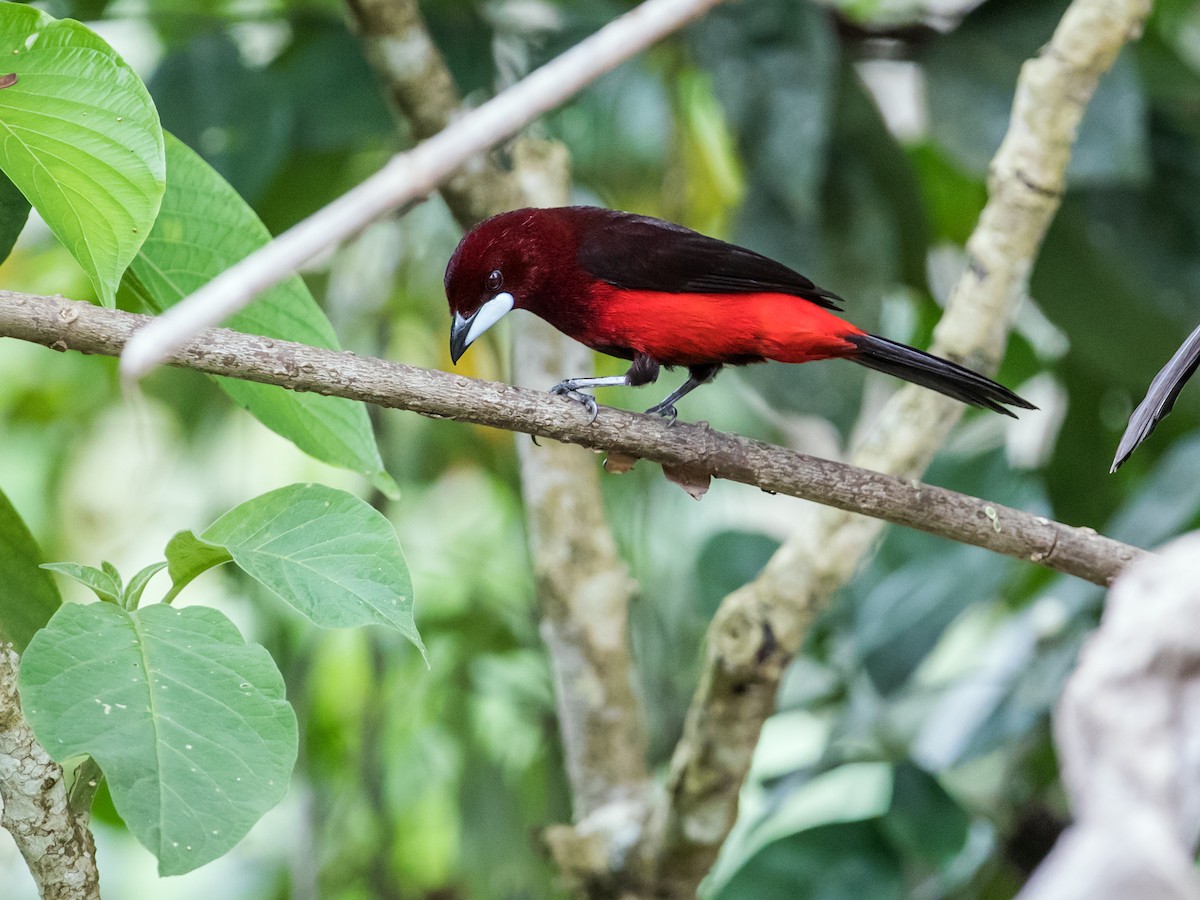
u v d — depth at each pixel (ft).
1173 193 34.19
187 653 13.92
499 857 32.71
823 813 36.91
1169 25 38.34
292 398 18.86
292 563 14.87
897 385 39.81
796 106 30.01
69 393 38.22
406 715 33.96
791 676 33.76
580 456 28.02
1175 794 8.30
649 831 25.62
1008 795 32.83
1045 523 19.67
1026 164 24.50
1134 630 8.74
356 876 33.78
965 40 32.94
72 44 14.90
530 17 34.04
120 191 15.33
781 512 44.04
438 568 35.12
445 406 17.88
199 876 38.32
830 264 32.68
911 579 32.99
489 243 25.68
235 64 31.27
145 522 36.09
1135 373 34.55
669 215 34.35
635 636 34.53
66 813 15.11
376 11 26.89
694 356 25.49
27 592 18.01
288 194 34.63
